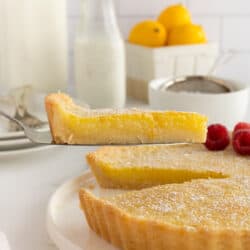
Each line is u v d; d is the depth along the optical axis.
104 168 0.67
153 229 0.54
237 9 1.10
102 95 0.93
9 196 0.68
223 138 0.73
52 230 0.59
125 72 1.02
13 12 0.91
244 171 0.67
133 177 0.68
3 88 0.93
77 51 0.93
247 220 0.55
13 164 0.76
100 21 0.92
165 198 0.58
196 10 1.09
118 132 0.63
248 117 0.93
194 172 0.67
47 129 0.78
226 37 1.11
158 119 0.63
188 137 0.63
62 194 0.66
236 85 0.89
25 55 0.93
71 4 1.07
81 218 0.62
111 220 0.56
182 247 0.54
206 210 0.56
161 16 1.02
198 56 0.99
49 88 0.95
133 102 1.00
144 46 0.99
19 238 0.60
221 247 0.53
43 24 0.92
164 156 0.71
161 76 0.98
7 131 0.79
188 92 0.89
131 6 1.08
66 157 0.79
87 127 0.63
